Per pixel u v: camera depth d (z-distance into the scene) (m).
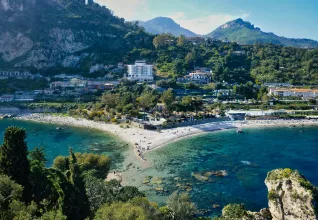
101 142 146.00
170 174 102.19
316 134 168.62
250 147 140.38
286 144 146.38
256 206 79.44
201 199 82.94
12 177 51.03
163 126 172.25
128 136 155.50
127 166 110.06
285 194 62.66
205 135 163.00
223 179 97.94
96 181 63.03
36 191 54.41
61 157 85.94
